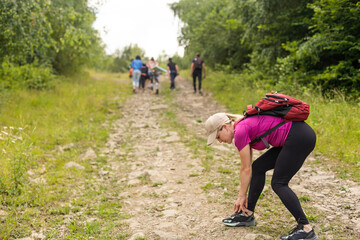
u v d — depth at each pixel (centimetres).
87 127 802
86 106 1023
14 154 493
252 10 1145
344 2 785
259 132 280
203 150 624
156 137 746
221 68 1764
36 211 369
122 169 548
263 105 283
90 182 479
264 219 334
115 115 985
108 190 456
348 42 789
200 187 443
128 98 1288
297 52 877
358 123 602
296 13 1042
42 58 1428
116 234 326
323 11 818
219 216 352
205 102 1125
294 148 271
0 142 530
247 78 1198
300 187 418
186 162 561
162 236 315
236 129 283
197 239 306
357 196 375
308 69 961
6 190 404
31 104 943
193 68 1292
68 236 318
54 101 1022
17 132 648
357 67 861
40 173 487
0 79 1027
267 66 1145
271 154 300
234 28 1523
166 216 363
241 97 1039
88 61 1819
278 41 1119
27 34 789
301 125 276
